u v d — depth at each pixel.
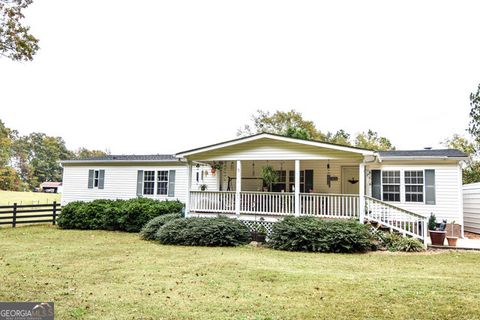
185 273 6.66
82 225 14.95
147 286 5.66
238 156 12.41
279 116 31.17
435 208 13.10
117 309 4.46
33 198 36.53
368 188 14.16
